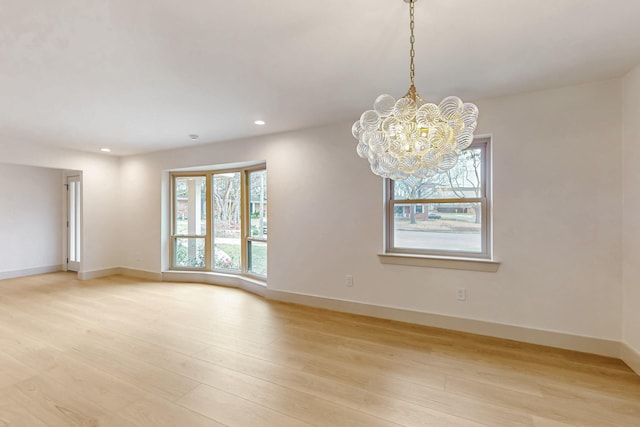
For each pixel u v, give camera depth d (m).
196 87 2.56
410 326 3.20
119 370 2.31
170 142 4.55
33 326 3.19
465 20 1.69
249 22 1.69
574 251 2.62
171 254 5.39
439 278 3.15
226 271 5.12
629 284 2.37
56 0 1.48
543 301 2.73
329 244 3.76
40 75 2.31
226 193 5.13
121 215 5.66
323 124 3.69
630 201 2.35
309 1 1.52
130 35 1.80
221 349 2.68
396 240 3.48
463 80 2.48
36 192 5.75
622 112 2.44
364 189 3.53
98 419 1.77
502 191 2.86
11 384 2.12
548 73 2.37
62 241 6.06
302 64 2.19
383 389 2.09
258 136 4.25
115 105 2.97
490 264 2.90
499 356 2.54
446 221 3.23
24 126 3.66
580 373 2.27
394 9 1.59
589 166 2.56
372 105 3.02
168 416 1.80
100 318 3.43
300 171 3.94
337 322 3.31
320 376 2.24
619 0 1.53
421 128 1.51
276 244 4.14
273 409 1.87
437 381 2.18
